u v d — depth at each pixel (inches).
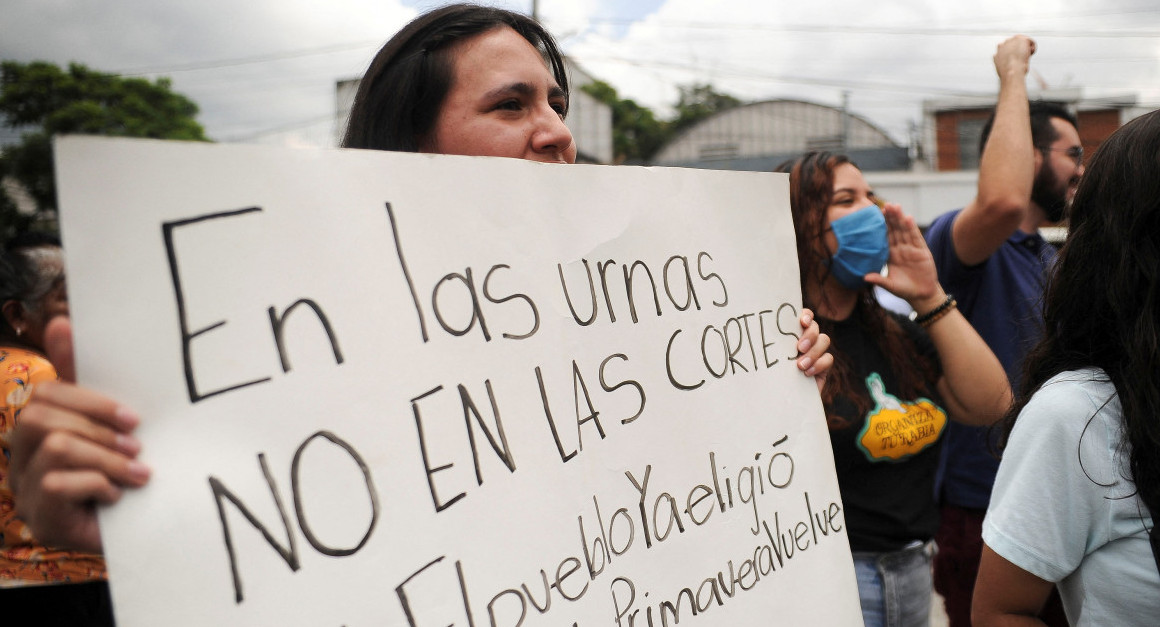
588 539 43.5
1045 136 111.6
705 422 51.1
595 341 46.4
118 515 31.6
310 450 35.4
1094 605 48.0
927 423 77.9
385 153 39.5
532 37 63.3
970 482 101.0
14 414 76.3
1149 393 45.1
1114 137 49.4
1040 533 48.4
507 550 40.2
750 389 54.6
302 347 35.9
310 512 35.1
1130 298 46.8
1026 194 97.3
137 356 32.4
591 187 48.0
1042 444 48.8
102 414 31.4
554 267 45.2
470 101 56.9
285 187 36.3
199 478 33.0
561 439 43.6
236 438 34.0
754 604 50.9
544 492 42.2
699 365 51.8
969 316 109.6
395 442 37.6
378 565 36.3
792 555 54.1
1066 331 51.3
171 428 32.8
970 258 105.1
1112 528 46.8
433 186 40.9
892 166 886.4
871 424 74.3
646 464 47.3
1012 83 103.3
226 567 33.1
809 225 79.0
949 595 105.7
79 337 31.4
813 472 57.2
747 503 52.3
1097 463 46.9
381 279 38.4
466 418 40.1
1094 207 49.8
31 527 32.4
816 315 79.6
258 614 33.4
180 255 33.5
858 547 74.5
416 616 36.9
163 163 33.3
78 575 76.9
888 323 83.0
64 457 31.0
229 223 34.7
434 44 57.9
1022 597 50.6
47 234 89.7
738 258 56.1
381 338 38.0
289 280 35.9
